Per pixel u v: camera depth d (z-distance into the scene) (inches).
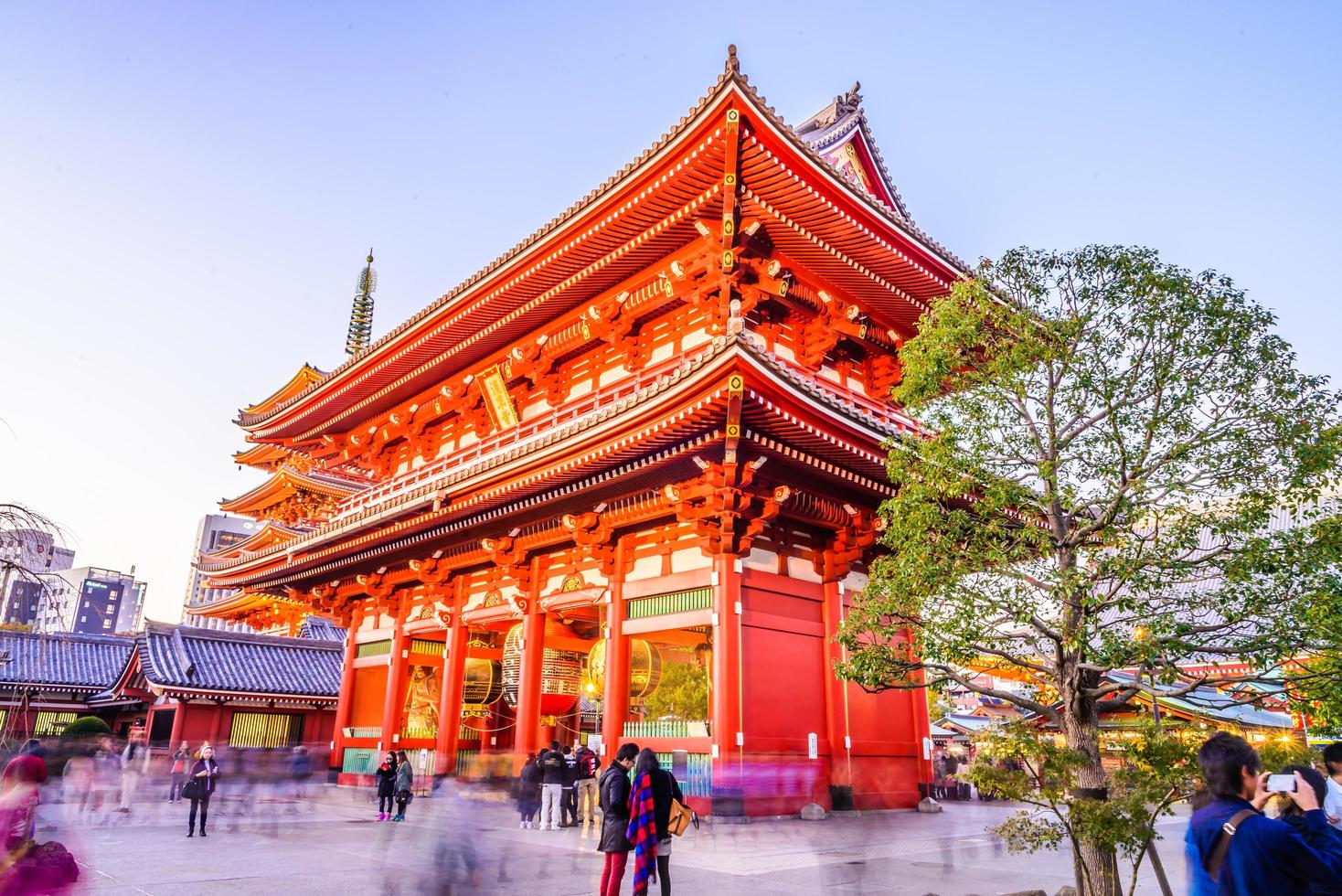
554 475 909.8
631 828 409.7
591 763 872.3
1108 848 374.3
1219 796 218.4
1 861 281.9
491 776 1003.3
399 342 1296.8
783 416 762.2
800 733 857.5
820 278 1022.4
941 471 494.9
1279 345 431.5
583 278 1070.4
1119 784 407.8
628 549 955.3
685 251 1003.3
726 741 783.7
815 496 892.6
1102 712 465.1
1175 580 446.3
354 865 593.0
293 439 1720.0
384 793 906.7
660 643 1061.1
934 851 663.1
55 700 1788.9
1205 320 439.5
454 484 1022.4
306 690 1653.5
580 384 1182.3
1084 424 478.3
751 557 881.5
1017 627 509.4
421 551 1250.0
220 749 1542.8
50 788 1216.8
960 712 2078.0
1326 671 397.7
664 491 876.6
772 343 1026.7
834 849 657.0
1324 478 416.8
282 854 645.9
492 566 1176.8
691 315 1037.8
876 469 871.1
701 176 890.7
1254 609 410.3
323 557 1366.9
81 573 4803.2
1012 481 472.7
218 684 1556.3
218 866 589.9
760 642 850.1
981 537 486.9
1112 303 465.1
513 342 1249.4
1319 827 199.5
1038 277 498.3
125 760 1365.7
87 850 666.2
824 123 1296.8
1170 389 450.6
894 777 936.3
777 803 802.8
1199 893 210.5
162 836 766.5
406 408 1483.8
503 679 1195.9
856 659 534.9
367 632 1429.6
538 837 727.1
